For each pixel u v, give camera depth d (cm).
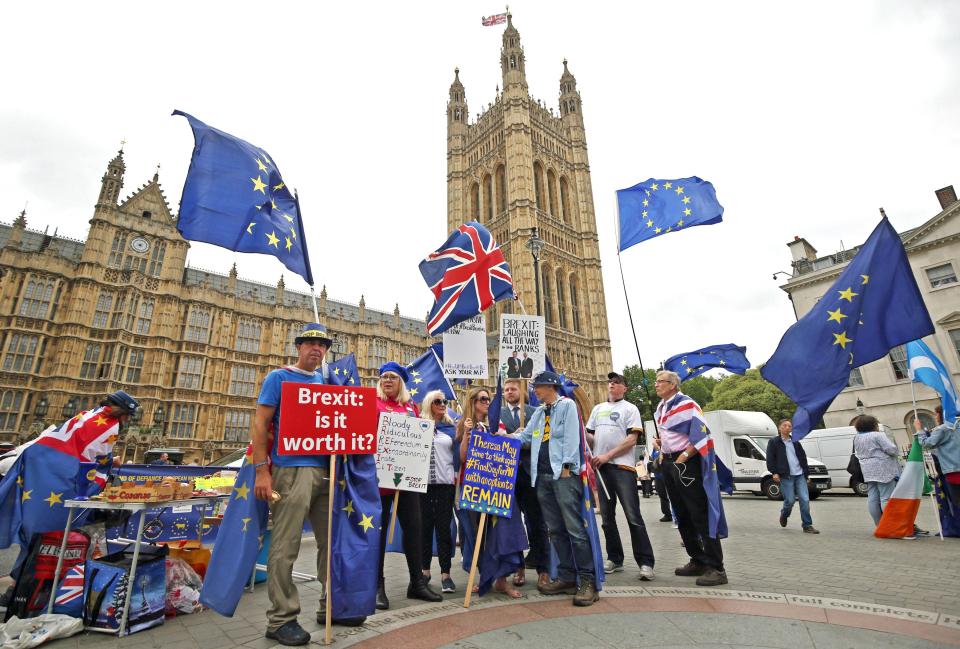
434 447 657
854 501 1922
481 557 593
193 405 3903
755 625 445
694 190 1076
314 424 473
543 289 6519
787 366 786
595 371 6812
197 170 607
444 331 916
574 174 7775
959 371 3112
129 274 3806
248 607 568
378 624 471
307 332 514
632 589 593
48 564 518
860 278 776
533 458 605
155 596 494
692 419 649
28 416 3253
